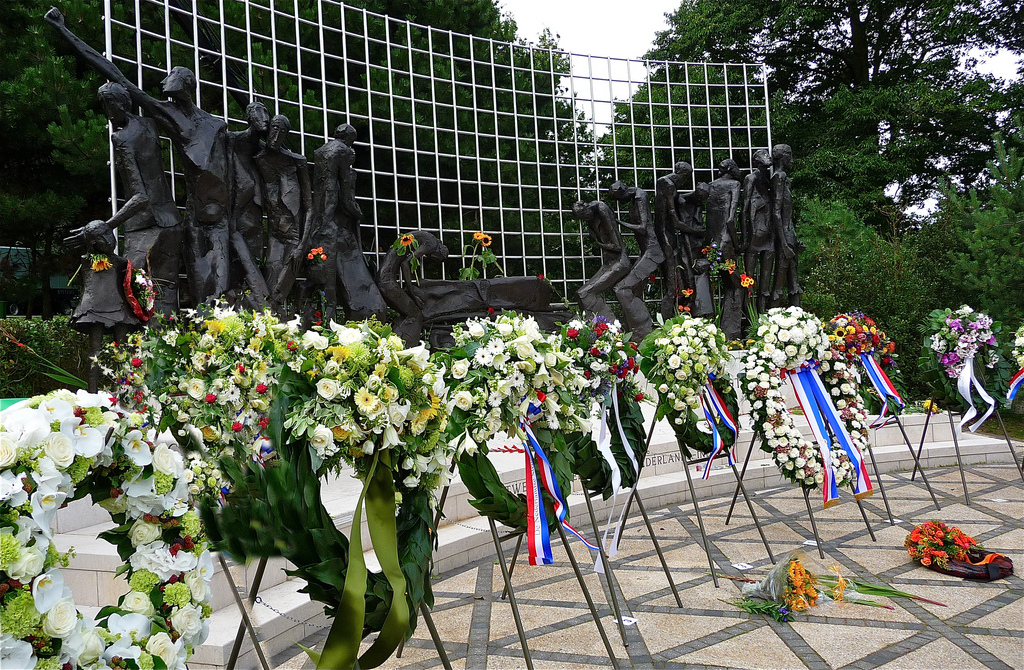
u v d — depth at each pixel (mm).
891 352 7402
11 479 1829
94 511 4809
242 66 12648
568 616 4406
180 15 10281
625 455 4562
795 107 21375
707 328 5059
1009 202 11797
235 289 7609
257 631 3740
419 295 9594
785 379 5883
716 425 5219
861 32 20891
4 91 11148
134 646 2133
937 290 13406
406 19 15312
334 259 8500
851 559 5422
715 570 5227
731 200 11320
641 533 6285
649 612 4453
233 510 2514
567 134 18031
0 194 11977
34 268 13469
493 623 4316
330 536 2590
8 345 8125
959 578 4984
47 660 1854
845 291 12945
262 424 2719
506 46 17125
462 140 16031
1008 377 7574
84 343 8961
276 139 7902
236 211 7766
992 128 19953
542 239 13766
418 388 2727
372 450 2607
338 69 14695
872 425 6789
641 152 17922
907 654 3789
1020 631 4070
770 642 3973
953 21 19656
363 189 15453
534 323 3598
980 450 8852
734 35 20891
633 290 10938
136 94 7152
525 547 5930
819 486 5566
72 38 6910
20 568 1775
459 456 3396
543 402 3625
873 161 18703
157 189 7094
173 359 3637
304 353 2652
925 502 7129
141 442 2262
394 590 2547
